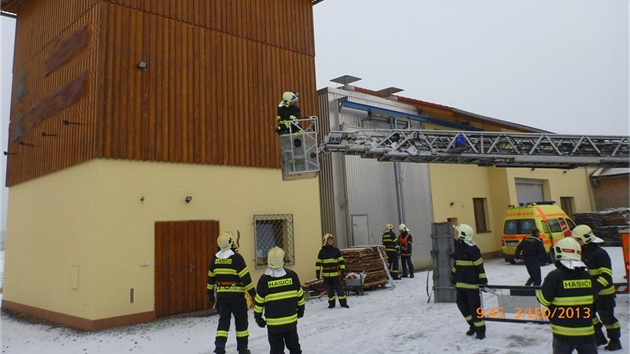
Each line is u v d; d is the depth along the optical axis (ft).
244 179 42.50
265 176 44.16
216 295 24.53
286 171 31.71
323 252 37.52
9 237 48.34
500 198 76.74
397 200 61.46
